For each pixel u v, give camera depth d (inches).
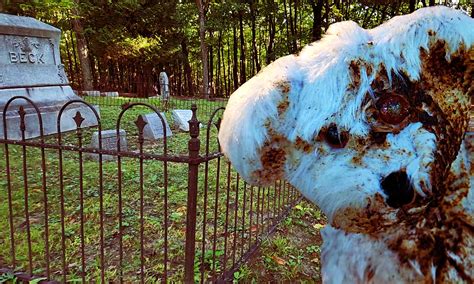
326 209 42.3
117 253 145.7
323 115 40.8
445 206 42.4
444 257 42.2
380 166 39.9
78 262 138.3
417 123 40.2
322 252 50.8
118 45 941.8
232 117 43.4
